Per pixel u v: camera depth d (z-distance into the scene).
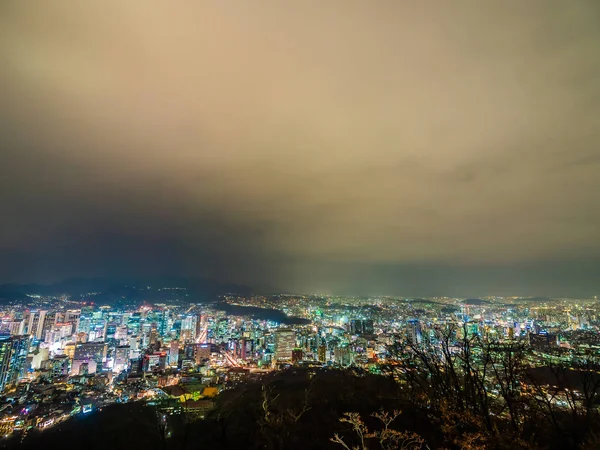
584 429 6.12
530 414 6.59
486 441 6.08
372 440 7.51
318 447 7.59
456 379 7.24
